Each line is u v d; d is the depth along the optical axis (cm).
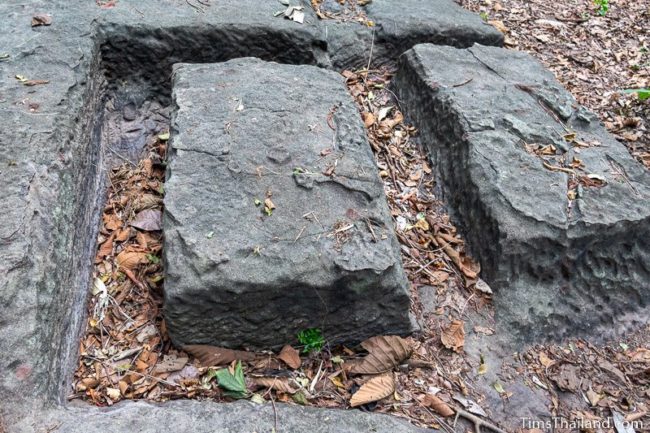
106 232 251
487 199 251
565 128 295
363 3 389
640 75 417
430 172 296
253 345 209
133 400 188
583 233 242
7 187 206
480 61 337
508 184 253
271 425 174
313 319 208
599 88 400
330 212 218
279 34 320
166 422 171
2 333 173
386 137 314
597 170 270
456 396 211
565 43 443
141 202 262
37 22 290
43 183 213
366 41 361
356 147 247
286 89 272
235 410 178
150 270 233
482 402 213
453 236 265
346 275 200
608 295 252
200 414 175
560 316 244
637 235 253
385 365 211
